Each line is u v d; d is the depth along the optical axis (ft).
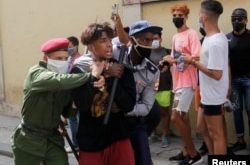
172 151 21.90
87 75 11.49
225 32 21.65
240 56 19.89
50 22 29.71
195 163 19.49
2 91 33.27
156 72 13.00
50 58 12.12
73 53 22.43
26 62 31.60
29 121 12.26
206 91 15.89
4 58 32.94
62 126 12.82
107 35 11.79
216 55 15.40
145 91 13.00
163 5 23.68
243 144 20.89
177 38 19.71
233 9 21.36
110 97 11.63
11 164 22.04
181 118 19.40
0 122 30.71
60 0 28.89
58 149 12.53
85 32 11.79
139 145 12.87
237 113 20.54
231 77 20.13
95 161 11.98
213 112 15.93
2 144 24.68
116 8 13.96
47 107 12.08
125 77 12.14
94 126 11.84
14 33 32.09
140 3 24.50
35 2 30.48
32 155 12.37
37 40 30.71
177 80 19.66
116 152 12.07
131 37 12.88
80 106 11.58
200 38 22.43
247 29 19.93
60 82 11.39
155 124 13.61
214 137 16.21
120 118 12.08
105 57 11.80
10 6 32.12
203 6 15.75
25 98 12.09
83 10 27.61
